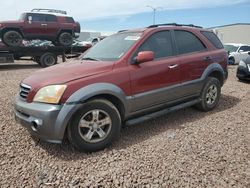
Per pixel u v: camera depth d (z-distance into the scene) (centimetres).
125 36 479
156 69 445
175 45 498
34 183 306
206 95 554
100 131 381
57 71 400
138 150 383
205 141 411
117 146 398
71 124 360
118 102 406
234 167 333
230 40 5103
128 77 408
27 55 1523
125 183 303
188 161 348
